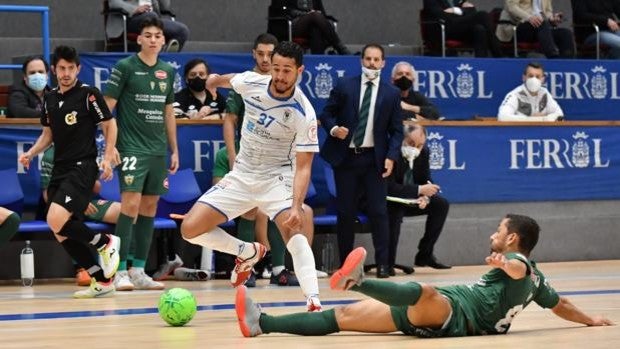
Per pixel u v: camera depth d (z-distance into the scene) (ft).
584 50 62.03
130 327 28.02
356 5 66.69
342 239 45.27
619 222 54.44
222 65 51.34
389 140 45.01
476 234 51.75
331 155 44.98
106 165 37.65
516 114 53.21
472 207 52.01
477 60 55.16
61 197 37.04
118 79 41.37
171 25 53.26
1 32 60.39
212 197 30.40
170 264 45.78
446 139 51.24
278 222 30.04
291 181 30.35
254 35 65.26
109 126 37.83
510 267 23.98
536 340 24.03
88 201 37.55
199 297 36.94
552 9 67.77
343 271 22.85
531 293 25.08
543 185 53.11
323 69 52.24
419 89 54.19
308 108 29.48
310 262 29.48
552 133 53.31
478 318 24.70
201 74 48.08
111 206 44.06
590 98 57.11
